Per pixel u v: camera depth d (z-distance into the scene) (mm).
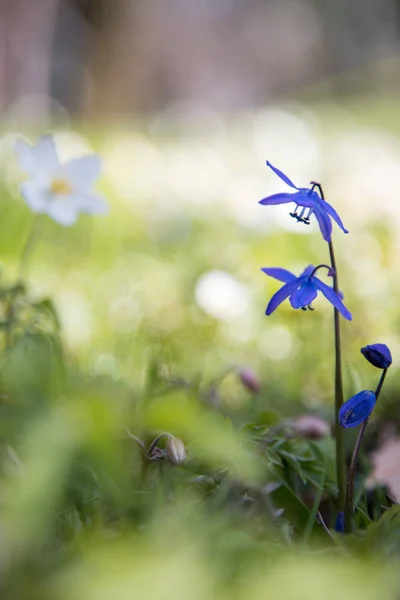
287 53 37969
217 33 35875
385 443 3537
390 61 33719
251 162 14820
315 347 5547
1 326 3428
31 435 1709
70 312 6133
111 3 28391
